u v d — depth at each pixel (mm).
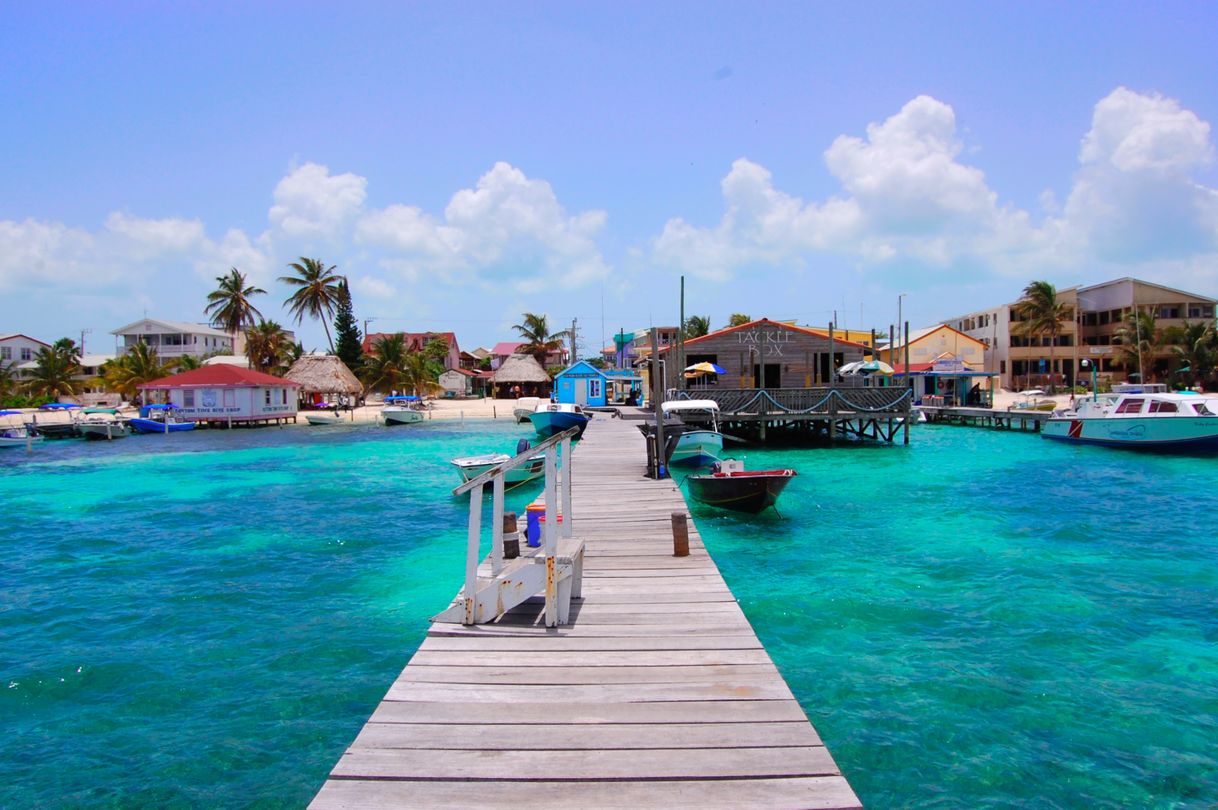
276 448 38438
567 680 5828
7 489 24844
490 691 5637
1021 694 8227
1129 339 62500
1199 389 60719
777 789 4336
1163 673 8750
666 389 37656
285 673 9141
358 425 53938
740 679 5844
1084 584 12109
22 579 13484
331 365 66438
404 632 10484
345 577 13352
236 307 68188
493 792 4305
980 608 10945
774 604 11086
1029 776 6715
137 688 8789
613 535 11086
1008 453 30797
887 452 31359
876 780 6668
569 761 4633
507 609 7148
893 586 12008
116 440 43844
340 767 4566
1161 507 18641
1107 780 6668
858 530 16062
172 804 6535
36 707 8375
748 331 41938
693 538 10930
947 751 7113
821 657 9211
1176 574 12656
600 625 7082
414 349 96250
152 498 22625
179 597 12281
